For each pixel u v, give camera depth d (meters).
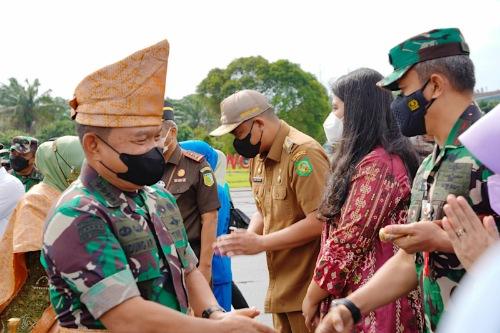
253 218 4.12
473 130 1.51
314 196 3.33
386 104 2.88
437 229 2.02
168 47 2.03
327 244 2.82
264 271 8.13
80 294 1.89
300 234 3.35
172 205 2.25
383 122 2.86
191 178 3.93
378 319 2.69
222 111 3.67
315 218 3.33
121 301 1.86
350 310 2.38
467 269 1.86
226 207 4.66
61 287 1.97
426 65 2.21
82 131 2.01
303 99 66.50
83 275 1.87
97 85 1.97
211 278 4.04
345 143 2.90
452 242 1.90
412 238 2.03
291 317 3.53
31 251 3.16
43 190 3.26
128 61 1.97
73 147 3.27
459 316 0.70
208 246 3.94
